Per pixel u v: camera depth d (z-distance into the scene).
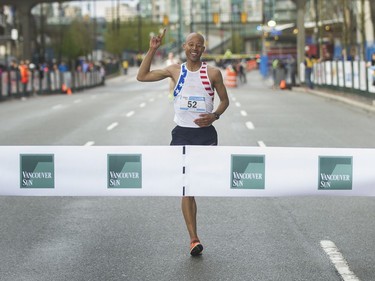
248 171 7.06
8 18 94.25
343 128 20.80
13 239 8.20
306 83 44.81
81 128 21.41
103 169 7.08
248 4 150.38
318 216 9.38
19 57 85.94
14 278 6.68
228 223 9.00
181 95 7.30
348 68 34.91
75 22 100.31
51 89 47.25
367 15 56.53
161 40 7.29
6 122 23.75
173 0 170.88
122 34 128.12
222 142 17.34
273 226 8.82
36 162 7.10
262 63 73.31
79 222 9.09
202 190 7.10
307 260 7.24
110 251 7.64
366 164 7.01
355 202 10.28
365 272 6.81
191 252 7.37
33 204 10.30
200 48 7.20
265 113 26.97
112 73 90.56
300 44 53.47
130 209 9.91
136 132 20.06
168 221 9.11
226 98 7.38
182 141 7.37
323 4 59.62
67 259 7.33
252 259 7.29
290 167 7.04
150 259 7.31
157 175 7.09
